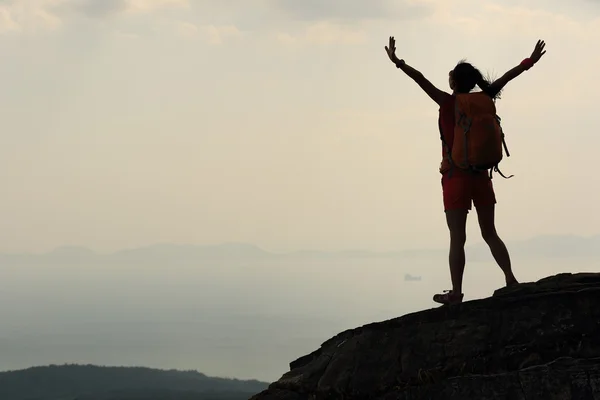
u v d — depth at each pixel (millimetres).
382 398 7828
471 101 8344
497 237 8742
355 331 8711
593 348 7258
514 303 7699
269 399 8688
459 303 7941
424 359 7797
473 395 7309
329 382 8227
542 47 8633
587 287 7809
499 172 8375
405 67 8578
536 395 7094
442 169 8672
